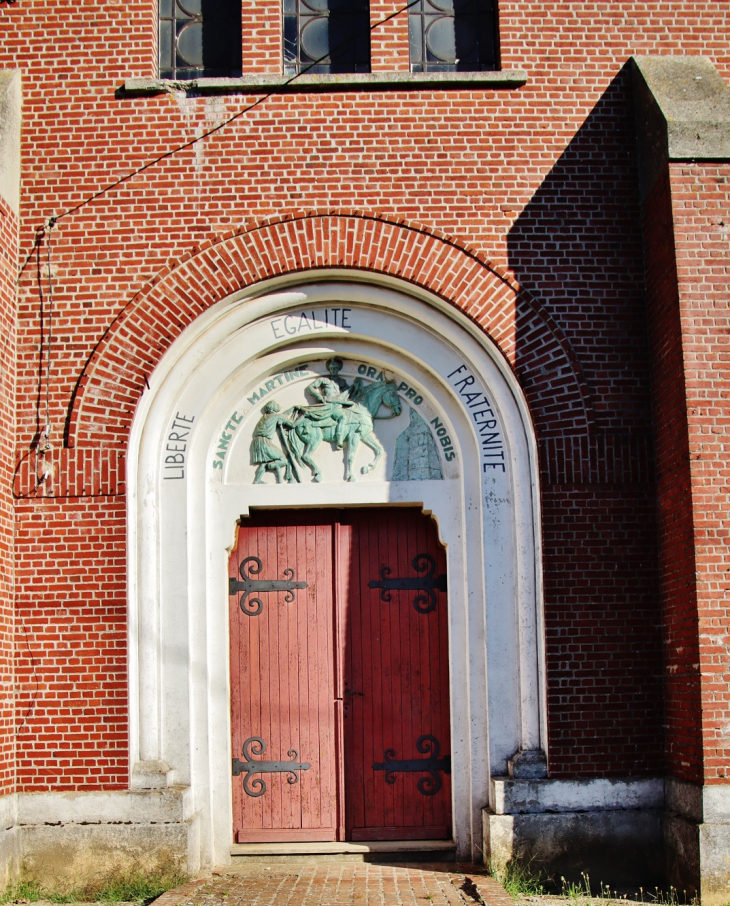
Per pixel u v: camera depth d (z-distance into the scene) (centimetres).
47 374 1073
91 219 1096
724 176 1020
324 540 1131
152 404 1088
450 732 1093
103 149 1106
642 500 1064
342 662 1112
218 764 1072
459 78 1112
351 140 1107
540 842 1005
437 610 1123
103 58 1122
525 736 1040
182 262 1088
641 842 1009
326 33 1173
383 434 1127
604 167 1115
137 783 1018
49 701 1027
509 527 1080
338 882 984
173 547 1074
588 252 1101
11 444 1056
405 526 1134
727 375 991
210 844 1048
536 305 1087
